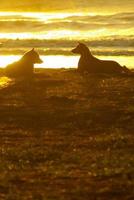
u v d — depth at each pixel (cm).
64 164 2402
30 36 8362
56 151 2609
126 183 2128
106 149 2612
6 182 2192
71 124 3077
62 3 12312
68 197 2011
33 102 3600
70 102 3578
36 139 2823
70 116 3231
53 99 3666
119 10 11231
